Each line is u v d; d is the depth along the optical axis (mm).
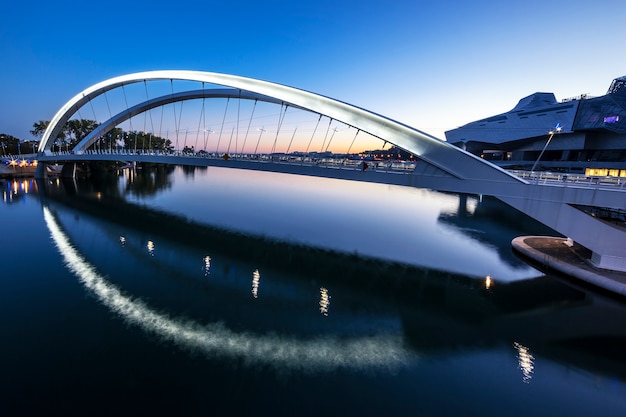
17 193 51125
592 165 71562
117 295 16547
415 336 13508
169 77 37031
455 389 10305
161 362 11219
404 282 19297
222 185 74812
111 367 10836
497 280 19406
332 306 16141
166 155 35438
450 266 21984
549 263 19094
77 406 9047
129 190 60219
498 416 9227
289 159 26422
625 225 17266
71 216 35500
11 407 8953
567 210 16172
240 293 17375
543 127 84875
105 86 50969
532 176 19406
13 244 24844
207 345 12430
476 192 17766
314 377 10758
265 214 39375
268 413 9078
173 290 17422
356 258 23625
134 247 25047
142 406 9125
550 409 9523
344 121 22422
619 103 68188
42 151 69062
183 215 37844
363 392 10078
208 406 9242
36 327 13250
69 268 20125
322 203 49438
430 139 19109
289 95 25391
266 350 12242
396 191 72375
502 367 11477
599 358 11961
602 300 15477
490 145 101688
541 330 13898
